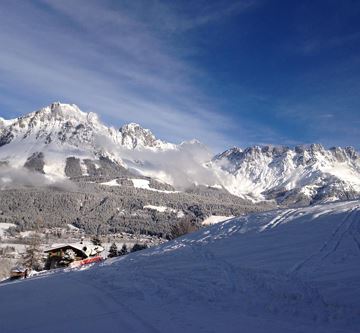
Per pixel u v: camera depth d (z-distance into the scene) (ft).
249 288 49.60
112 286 64.28
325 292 43.16
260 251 73.51
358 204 101.14
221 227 109.50
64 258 253.85
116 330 35.68
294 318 36.68
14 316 45.70
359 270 50.31
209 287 52.65
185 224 283.79
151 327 35.73
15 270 160.86
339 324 34.09
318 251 65.67
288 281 50.01
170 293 52.13
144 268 78.84
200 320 37.40
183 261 78.28
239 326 34.81
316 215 96.48
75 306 49.16
